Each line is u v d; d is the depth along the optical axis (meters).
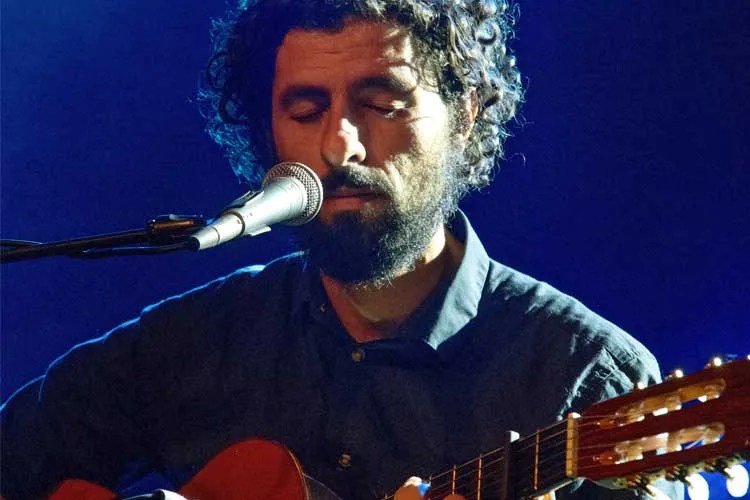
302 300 10.07
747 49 12.85
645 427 6.77
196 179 14.53
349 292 9.64
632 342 9.53
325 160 9.28
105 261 14.25
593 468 6.99
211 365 10.38
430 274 9.73
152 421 10.53
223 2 14.55
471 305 9.76
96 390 10.69
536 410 9.34
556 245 13.09
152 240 8.00
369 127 9.37
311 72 9.44
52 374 10.89
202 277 14.15
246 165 11.18
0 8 14.92
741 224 12.73
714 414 6.45
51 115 14.70
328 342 9.96
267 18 9.99
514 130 13.24
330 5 9.43
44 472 10.81
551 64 13.29
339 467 9.64
